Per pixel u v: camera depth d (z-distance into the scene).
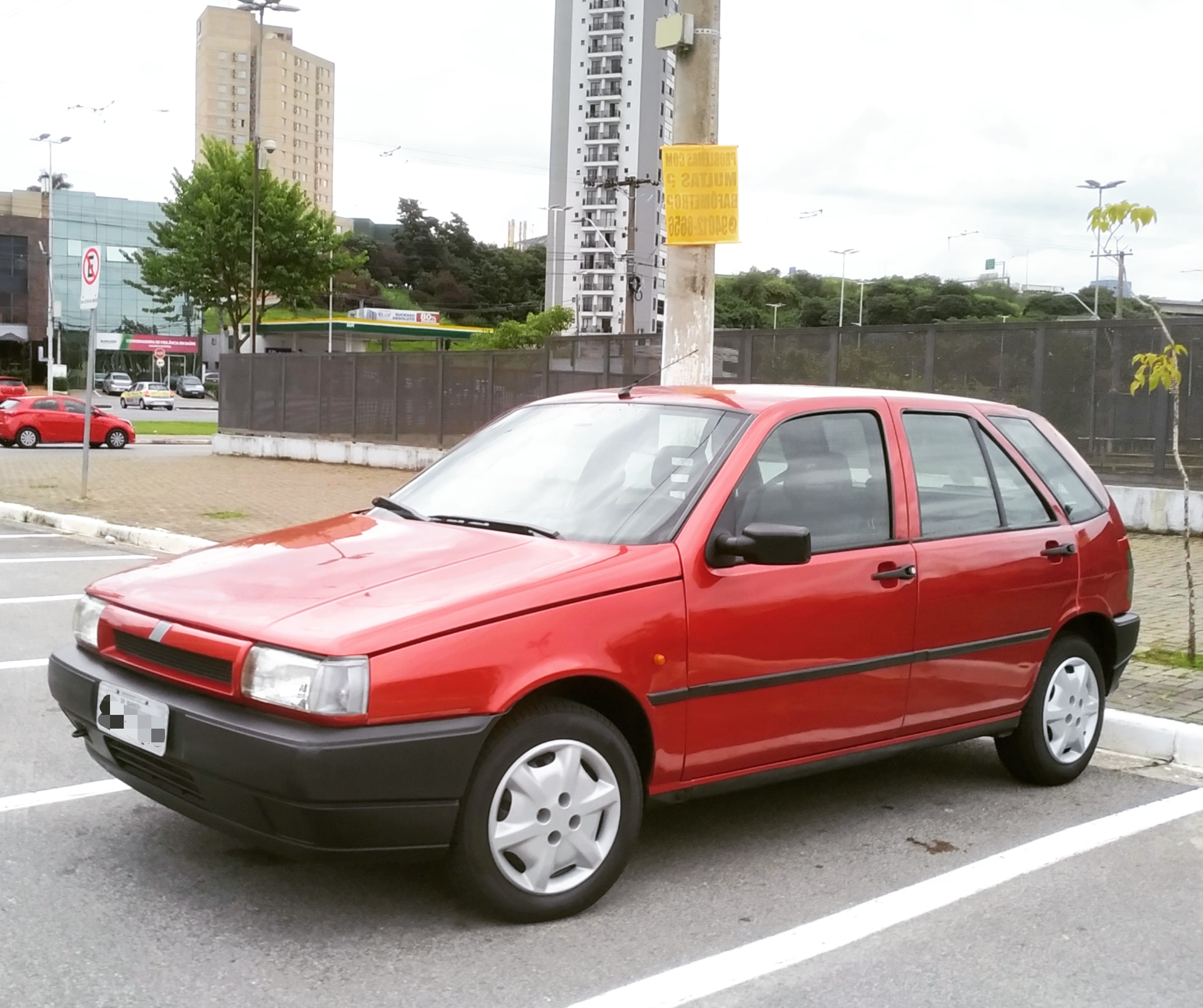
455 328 97.94
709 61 8.14
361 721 3.10
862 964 3.33
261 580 3.65
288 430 27.27
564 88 142.38
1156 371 6.94
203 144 46.25
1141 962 3.39
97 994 3.01
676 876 3.95
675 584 3.69
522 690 3.31
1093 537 5.18
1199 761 5.42
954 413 4.87
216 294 46.56
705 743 3.78
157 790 3.53
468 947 3.32
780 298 131.12
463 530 4.04
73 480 19.86
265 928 3.42
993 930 3.58
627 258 49.47
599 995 3.08
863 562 4.20
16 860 3.91
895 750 4.40
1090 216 6.53
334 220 47.97
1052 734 5.03
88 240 99.31
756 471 4.05
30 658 6.93
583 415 4.64
